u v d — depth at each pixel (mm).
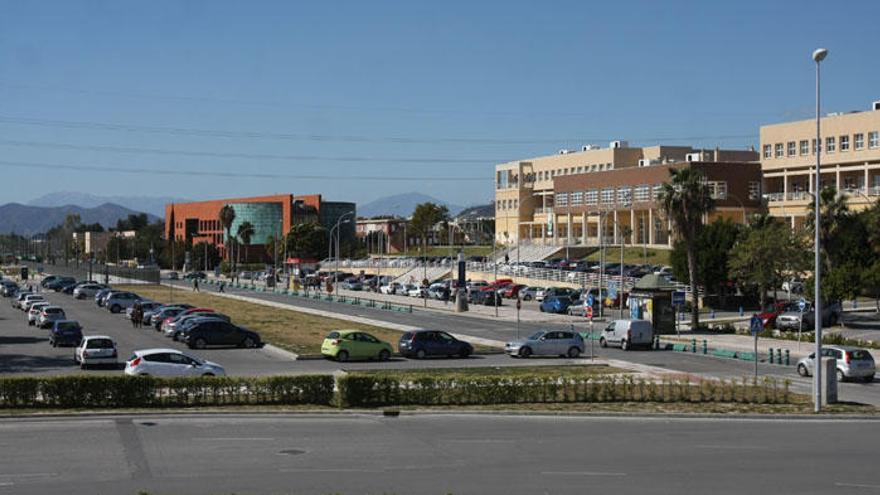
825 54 32719
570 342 50750
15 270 177625
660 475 21094
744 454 23812
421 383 31953
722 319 76125
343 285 131000
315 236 190375
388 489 19391
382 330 65000
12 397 29078
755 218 85188
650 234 134000
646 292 72000
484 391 32312
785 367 46844
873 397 36531
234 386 30859
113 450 23344
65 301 94625
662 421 29531
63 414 28062
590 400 33156
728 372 43781
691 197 68062
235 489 19266
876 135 108625
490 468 21734
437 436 26141
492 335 64125
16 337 58250
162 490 19109
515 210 178750
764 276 74875
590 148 171750
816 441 25984
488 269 123000
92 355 41938
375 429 27203
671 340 61219
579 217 151875
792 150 120062
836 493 19469
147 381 30047
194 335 52312
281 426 27453
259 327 65625
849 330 66562
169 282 144875
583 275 103188
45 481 19875
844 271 65750
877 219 74812
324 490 19234
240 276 166750
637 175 134375
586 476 20922
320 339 57531
